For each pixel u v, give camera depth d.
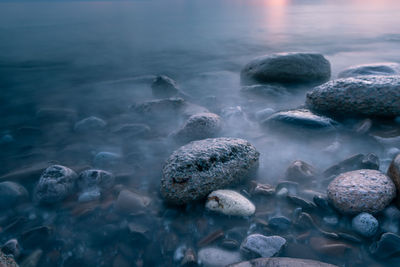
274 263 1.71
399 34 13.17
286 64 5.50
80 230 2.22
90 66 8.73
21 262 1.95
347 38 12.56
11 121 4.60
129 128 3.94
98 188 2.65
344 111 3.54
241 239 2.03
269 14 33.56
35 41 14.12
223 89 5.91
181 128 3.52
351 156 2.75
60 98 5.71
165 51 10.98
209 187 2.34
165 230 2.17
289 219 2.12
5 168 3.17
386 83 3.30
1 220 2.35
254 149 2.74
